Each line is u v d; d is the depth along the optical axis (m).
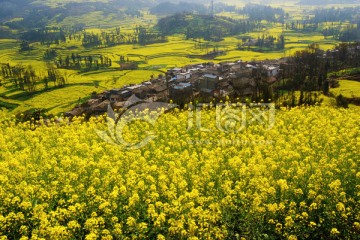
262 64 126.19
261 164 29.78
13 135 44.00
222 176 28.95
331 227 22.70
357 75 103.56
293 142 36.81
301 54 131.62
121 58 194.75
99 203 24.34
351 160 30.25
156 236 21.98
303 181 27.06
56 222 21.83
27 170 29.70
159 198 25.81
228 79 97.69
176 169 28.16
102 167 30.27
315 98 69.69
